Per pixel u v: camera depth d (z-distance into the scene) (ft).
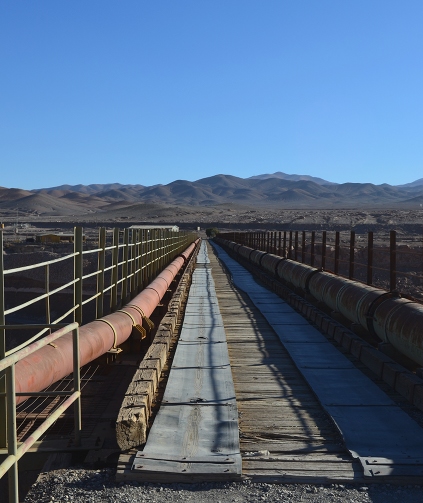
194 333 38.24
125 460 17.89
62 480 17.26
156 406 23.30
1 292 19.10
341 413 22.52
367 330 33.19
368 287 35.83
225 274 94.17
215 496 15.97
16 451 13.91
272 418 22.56
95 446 20.45
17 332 136.98
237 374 29.30
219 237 261.85
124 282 46.78
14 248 212.23
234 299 60.64
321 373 28.73
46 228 447.83
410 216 420.77
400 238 214.69
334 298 39.70
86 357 25.50
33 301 22.43
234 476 16.87
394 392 25.99
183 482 16.84
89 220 596.70
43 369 21.12
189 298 58.39
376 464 17.48
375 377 28.53
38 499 16.19
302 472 17.24
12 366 13.91
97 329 28.27
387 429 20.74
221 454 18.10
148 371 24.44
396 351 29.63
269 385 27.22
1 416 18.71
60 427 24.63
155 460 17.53
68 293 150.61
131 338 35.45
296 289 57.21
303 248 66.39
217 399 23.62
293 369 30.30
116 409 27.61
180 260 90.53
